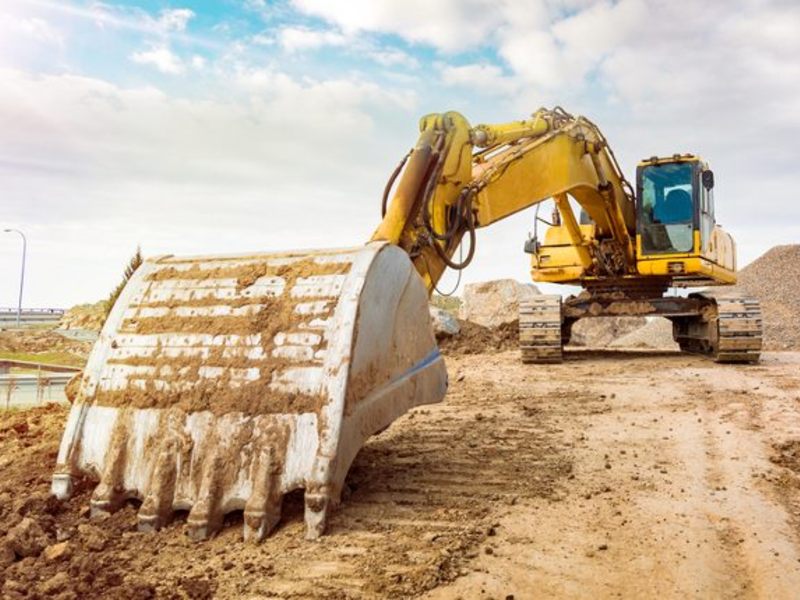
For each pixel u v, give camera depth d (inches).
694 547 171.5
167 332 206.8
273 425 181.6
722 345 510.9
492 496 206.8
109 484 189.9
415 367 217.9
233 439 183.0
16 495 209.0
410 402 213.5
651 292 601.6
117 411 199.3
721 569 161.0
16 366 1016.9
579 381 442.9
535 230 628.4
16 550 169.2
